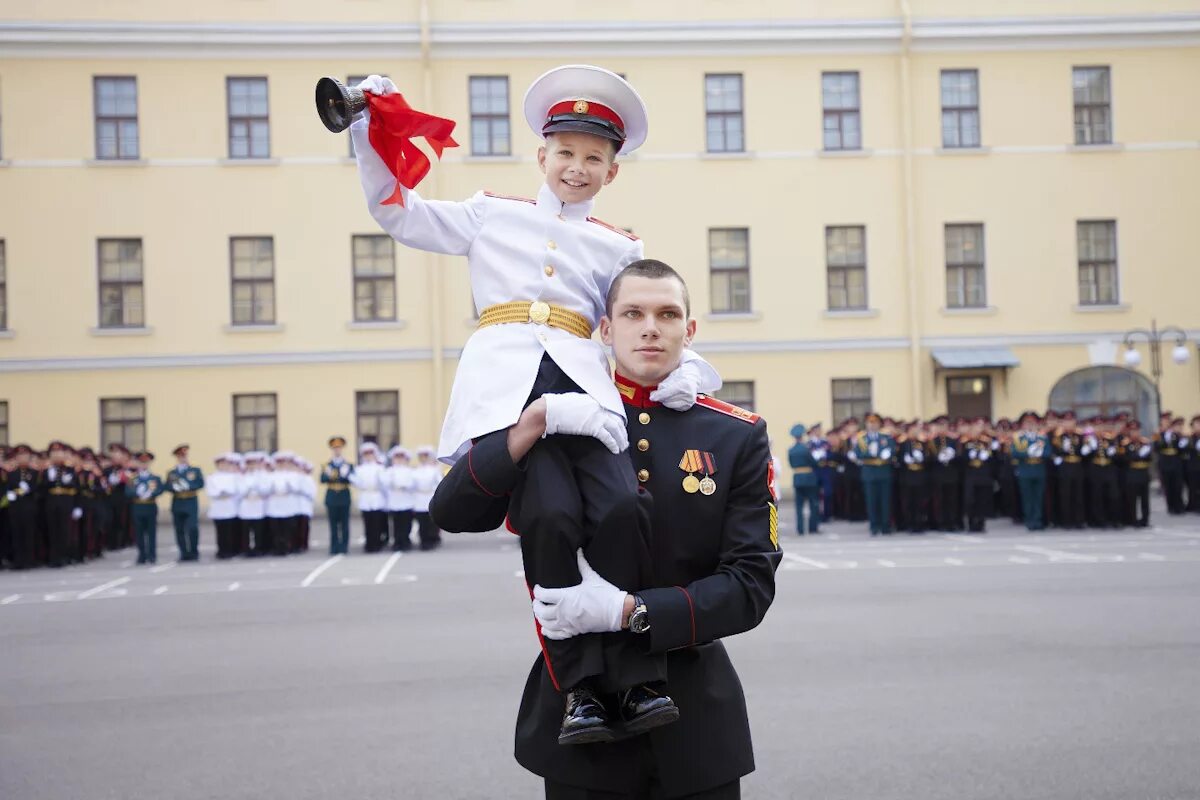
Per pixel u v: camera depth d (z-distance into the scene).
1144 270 29.94
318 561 19.70
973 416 29.75
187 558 20.97
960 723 7.20
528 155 28.77
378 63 28.64
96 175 28.27
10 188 28.08
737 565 2.93
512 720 7.48
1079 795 5.84
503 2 28.86
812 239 29.59
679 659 3.01
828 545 19.67
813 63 29.61
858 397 29.69
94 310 28.28
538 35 28.73
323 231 28.75
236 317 28.73
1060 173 29.88
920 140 29.70
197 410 28.47
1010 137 29.81
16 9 27.84
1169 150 29.97
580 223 3.34
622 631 2.82
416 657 9.63
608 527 2.82
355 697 8.23
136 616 12.82
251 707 8.04
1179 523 23.34
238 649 10.33
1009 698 7.81
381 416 28.94
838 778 6.16
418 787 6.13
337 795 6.04
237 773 6.47
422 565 18.03
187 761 6.74
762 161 29.56
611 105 3.31
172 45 28.20
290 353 28.61
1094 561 15.91
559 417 2.86
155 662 9.84
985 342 29.67
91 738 7.34
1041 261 29.83
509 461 2.90
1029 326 29.78
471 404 3.06
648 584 2.90
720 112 29.59
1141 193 29.94
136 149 28.45
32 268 28.12
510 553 20.14
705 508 2.97
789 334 29.53
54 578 18.17
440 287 28.91
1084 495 22.45
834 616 11.17
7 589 16.44
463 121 28.78
